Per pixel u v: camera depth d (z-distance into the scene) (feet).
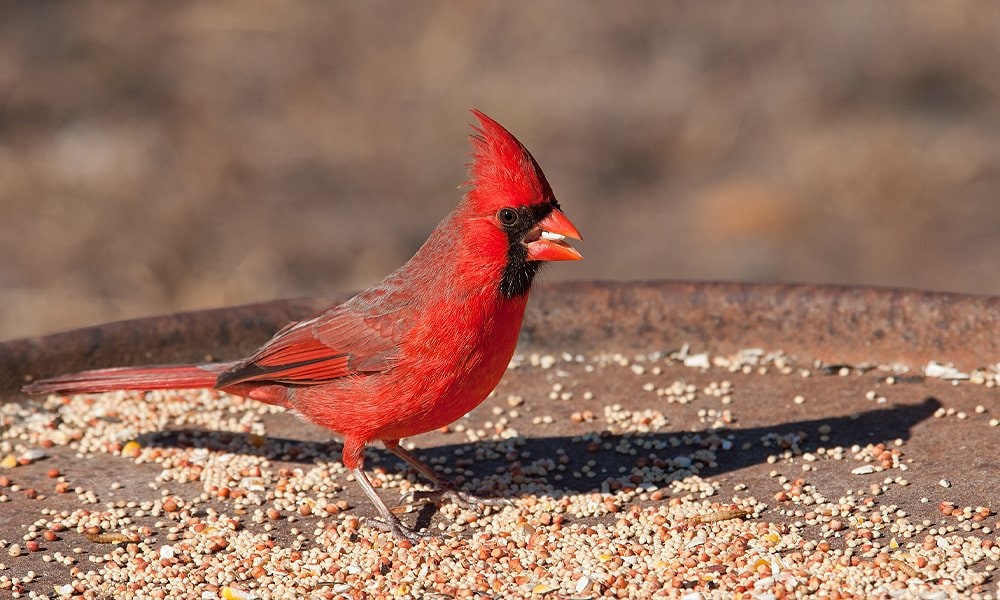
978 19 80.69
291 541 24.04
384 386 24.80
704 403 29.37
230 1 85.15
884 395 28.94
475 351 24.40
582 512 24.80
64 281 59.88
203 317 31.35
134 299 59.00
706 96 76.43
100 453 28.07
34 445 28.35
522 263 24.21
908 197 66.85
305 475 26.94
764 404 29.07
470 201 24.23
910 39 80.28
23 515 24.99
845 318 30.99
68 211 64.23
